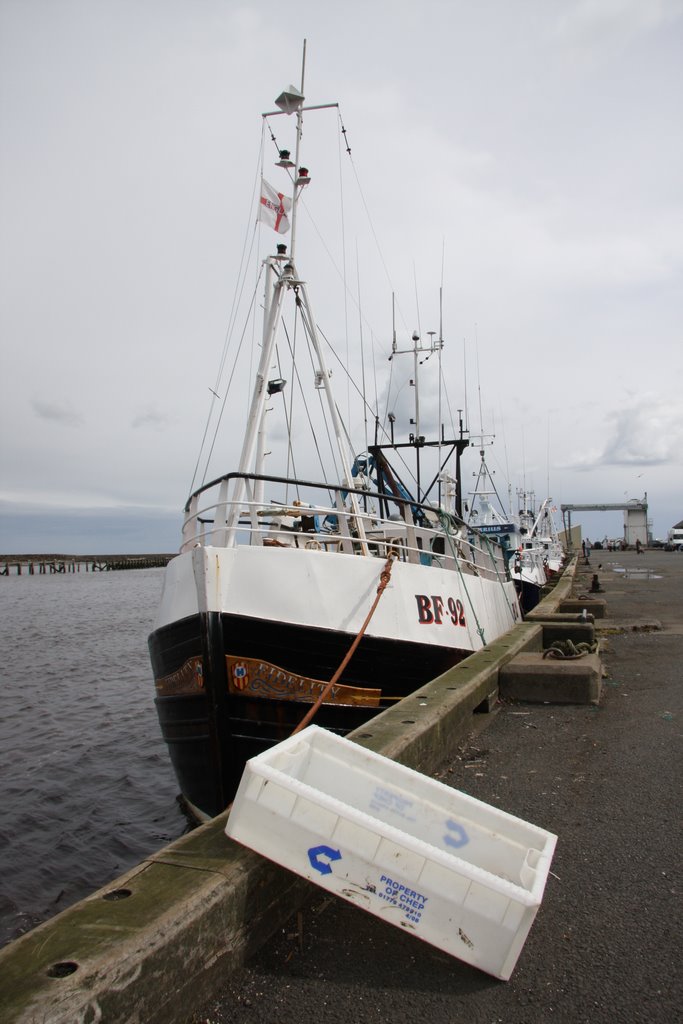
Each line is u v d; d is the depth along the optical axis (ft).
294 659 21.67
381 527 31.07
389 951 9.07
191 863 8.88
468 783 15.48
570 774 15.81
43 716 49.08
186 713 22.94
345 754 10.77
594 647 28.94
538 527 120.26
